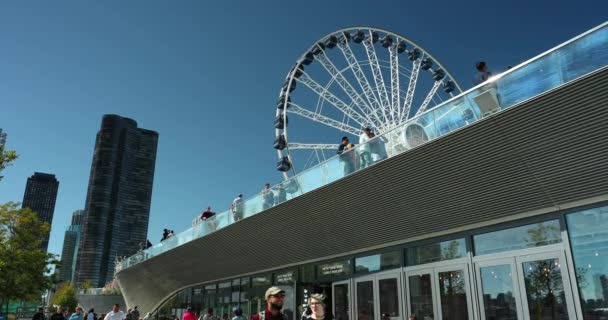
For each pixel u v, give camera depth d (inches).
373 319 602.5
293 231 678.5
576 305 398.6
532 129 374.6
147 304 1524.4
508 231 468.4
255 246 778.8
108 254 7691.9
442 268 522.0
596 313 386.3
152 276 1286.9
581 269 402.6
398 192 506.9
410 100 1017.5
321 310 209.5
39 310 753.6
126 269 1411.2
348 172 531.5
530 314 432.1
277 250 755.4
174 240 1012.5
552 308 416.2
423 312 535.2
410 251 572.1
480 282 480.4
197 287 1159.6
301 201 609.9
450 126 420.5
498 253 469.4
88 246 7524.6
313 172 588.4
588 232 402.9
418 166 463.5
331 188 558.9
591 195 396.5
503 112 377.1
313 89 1021.8
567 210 421.1
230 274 954.7
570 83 336.8
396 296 574.9
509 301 451.2
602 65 324.8
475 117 399.2
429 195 487.5
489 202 455.8
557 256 419.8
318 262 724.0
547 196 418.6
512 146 394.9
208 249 896.3
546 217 437.1
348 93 1000.2
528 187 419.8
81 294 2215.8
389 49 1106.7
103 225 7760.8
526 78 367.6
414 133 454.9
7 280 1076.5
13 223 1124.5
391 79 1026.7
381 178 502.9
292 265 779.4
